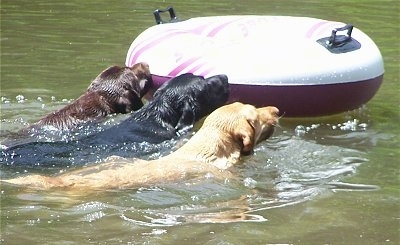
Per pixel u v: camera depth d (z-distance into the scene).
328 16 19.38
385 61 15.70
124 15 19.09
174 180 9.82
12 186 9.51
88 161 10.33
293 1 21.05
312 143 11.47
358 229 8.70
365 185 9.98
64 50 16.16
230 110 10.70
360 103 12.70
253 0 20.97
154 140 11.17
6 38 17.00
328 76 12.12
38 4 20.27
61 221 8.72
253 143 10.62
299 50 12.39
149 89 12.71
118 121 12.08
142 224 8.70
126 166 10.05
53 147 10.59
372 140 11.69
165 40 13.03
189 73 12.16
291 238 8.42
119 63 15.27
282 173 10.34
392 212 9.16
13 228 8.53
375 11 19.97
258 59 12.29
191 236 8.40
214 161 10.30
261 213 9.07
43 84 14.05
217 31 13.05
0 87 13.80
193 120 11.77
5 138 11.30
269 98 12.11
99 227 8.59
